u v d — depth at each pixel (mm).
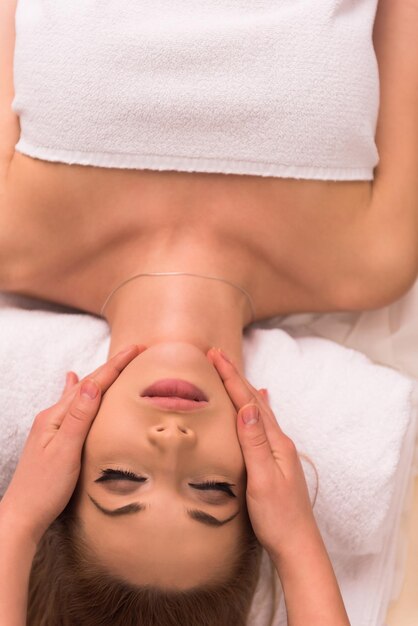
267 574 1177
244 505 994
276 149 1054
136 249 1124
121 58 1028
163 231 1110
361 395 1180
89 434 968
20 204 1107
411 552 1316
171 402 930
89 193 1081
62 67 1042
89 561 962
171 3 1059
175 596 942
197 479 936
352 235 1139
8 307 1225
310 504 1044
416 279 1234
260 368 1180
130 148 1048
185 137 1043
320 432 1155
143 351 1017
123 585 945
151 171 1072
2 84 1179
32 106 1072
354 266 1157
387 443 1161
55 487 979
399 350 1304
